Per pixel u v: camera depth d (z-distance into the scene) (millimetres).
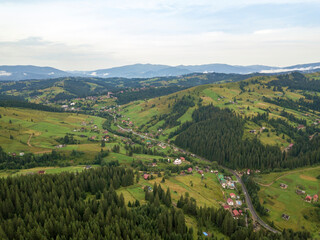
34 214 105312
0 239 84000
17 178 143250
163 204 138625
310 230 137125
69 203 119562
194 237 107312
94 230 93062
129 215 109375
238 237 108812
